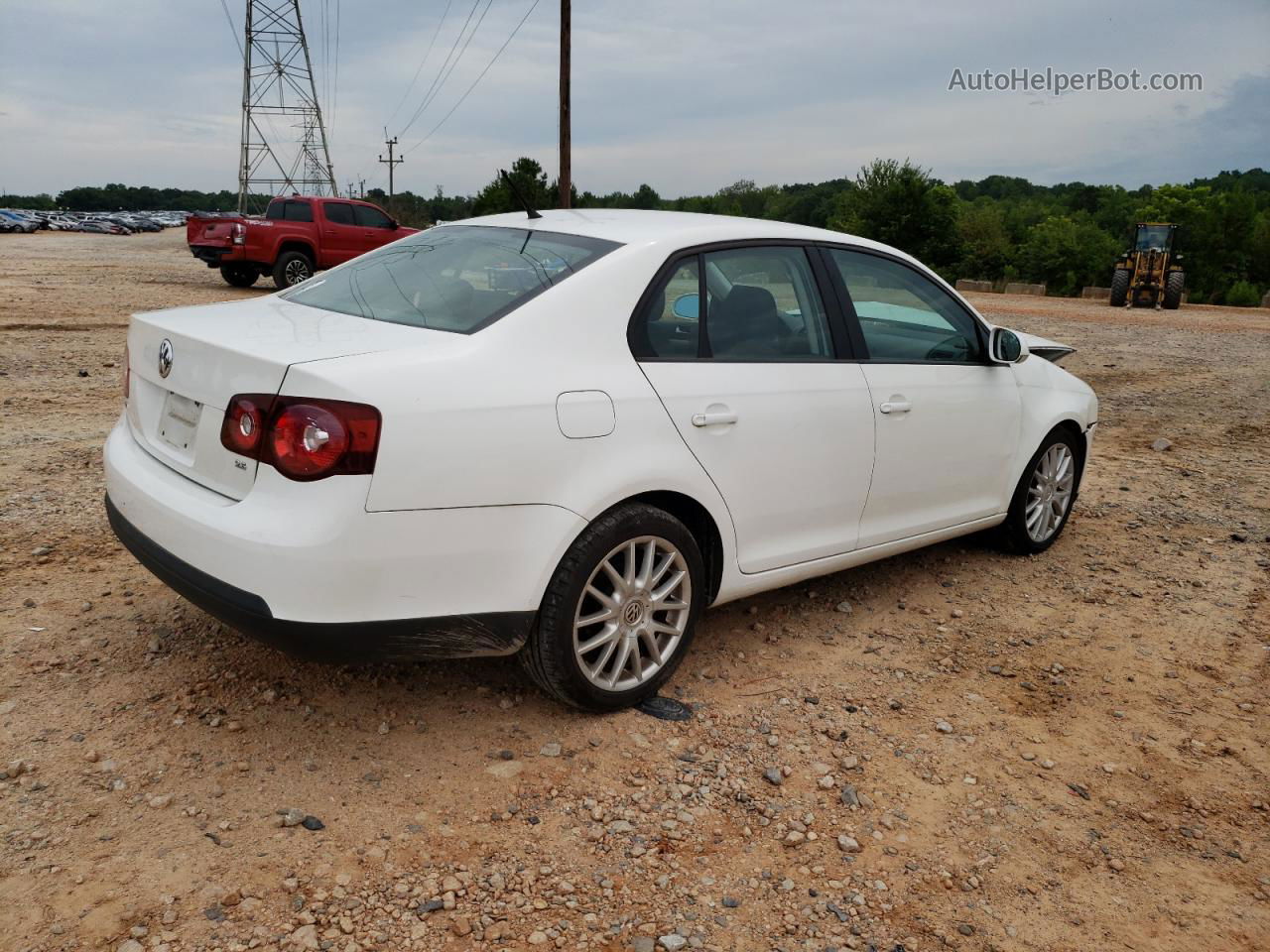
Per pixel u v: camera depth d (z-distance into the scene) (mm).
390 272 3564
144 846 2508
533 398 2836
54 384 8227
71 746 2912
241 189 61562
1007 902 2549
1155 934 2473
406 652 2783
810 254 3850
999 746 3291
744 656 3807
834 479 3777
